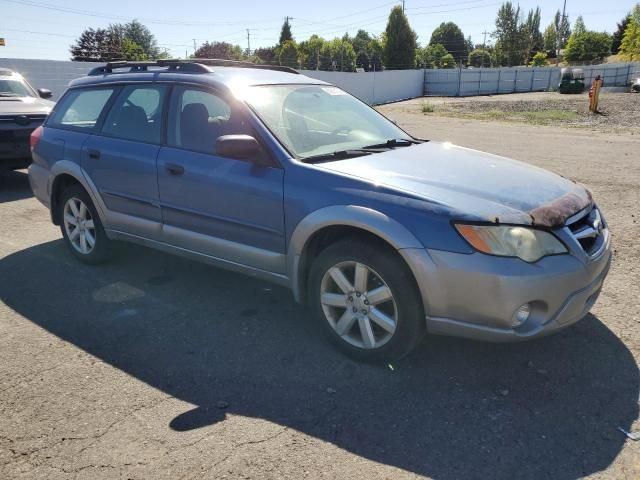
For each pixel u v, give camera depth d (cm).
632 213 666
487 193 318
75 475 249
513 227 291
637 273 474
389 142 419
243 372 334
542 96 4341
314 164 352
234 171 375
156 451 264
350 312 338
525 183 343
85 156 479
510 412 290
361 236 328
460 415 288
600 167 998
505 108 2978
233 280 478
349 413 292
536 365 335
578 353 347
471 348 356
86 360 349
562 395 304
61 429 281
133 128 453
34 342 372
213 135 396
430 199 306
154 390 316
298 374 330
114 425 284
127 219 456
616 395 303
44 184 529
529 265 288
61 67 2084
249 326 393
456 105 3409
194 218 406
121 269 506
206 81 410
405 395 307
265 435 275
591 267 310
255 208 365
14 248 569
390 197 314
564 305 300
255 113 379
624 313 398
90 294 451
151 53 7425
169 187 414
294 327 391
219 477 246
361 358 338
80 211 508
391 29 6531
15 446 269
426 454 260
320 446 266
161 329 390
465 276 290
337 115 433
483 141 1441
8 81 952
